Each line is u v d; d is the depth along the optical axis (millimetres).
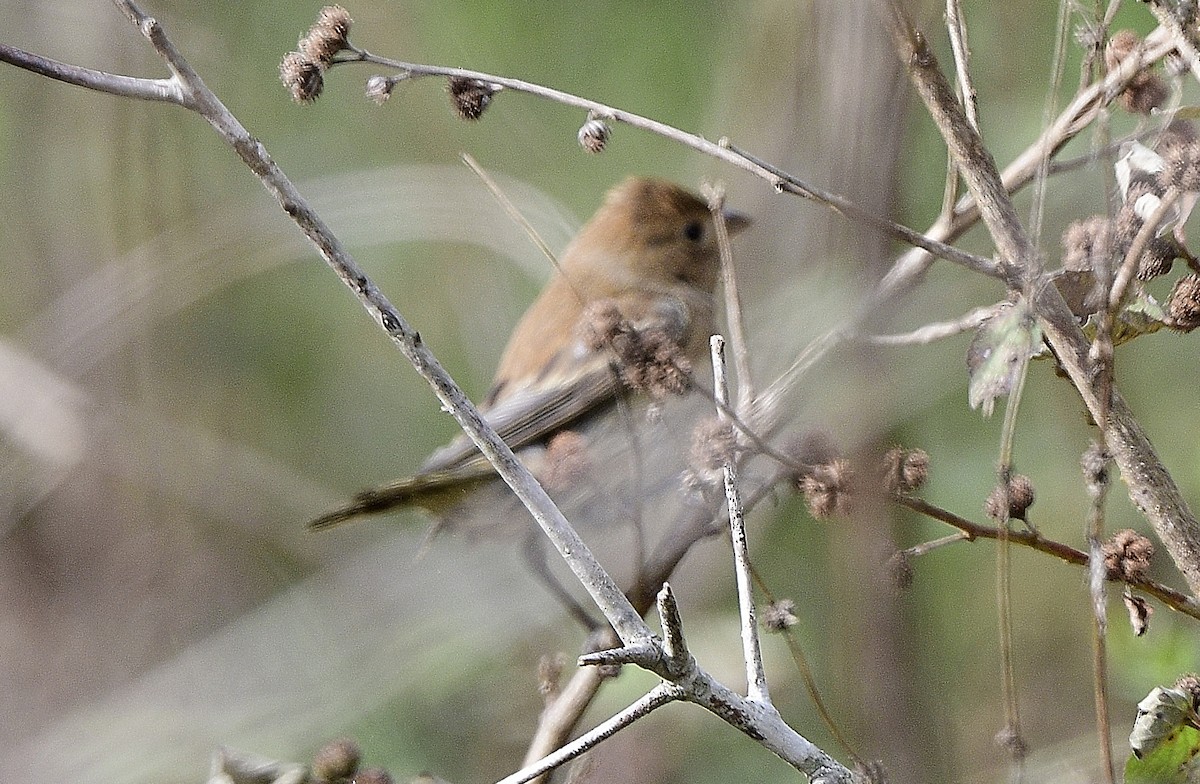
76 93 14555
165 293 13805
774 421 6188
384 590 11445
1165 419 10070
